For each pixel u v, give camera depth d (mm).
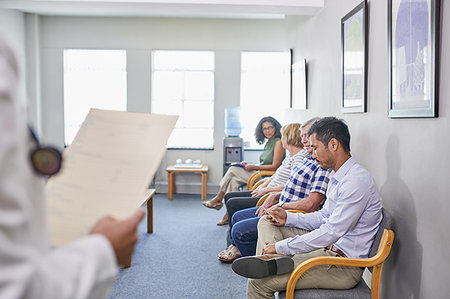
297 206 3043
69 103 7473
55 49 7395
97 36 7402
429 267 2084
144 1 4305
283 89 6746
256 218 3402
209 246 4434
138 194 828
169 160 7520
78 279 584
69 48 7398
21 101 559
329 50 4090
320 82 4445
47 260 570
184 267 3824
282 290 2217
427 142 2117
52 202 853
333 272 2182
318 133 2424
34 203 594
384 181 2682
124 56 7473
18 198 512
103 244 646
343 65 3539
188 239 4676
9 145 502
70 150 926
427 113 2062
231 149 6969
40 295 519
